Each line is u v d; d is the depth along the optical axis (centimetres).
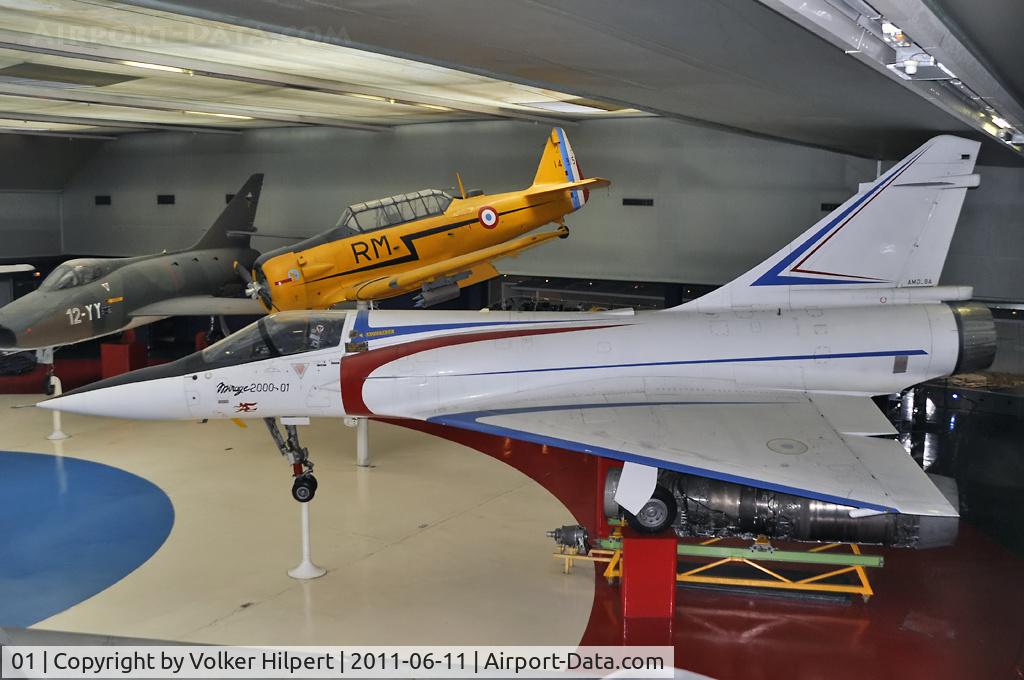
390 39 534
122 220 2256
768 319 863
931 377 850
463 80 1034
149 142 2166
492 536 902
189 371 880
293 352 872
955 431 1277
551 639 682
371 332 880
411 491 1046
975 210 1335
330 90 1081
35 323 1396
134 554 856
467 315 901
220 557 848
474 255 1419
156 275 1628
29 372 1773
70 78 1009
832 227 871
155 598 757
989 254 1334
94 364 1855
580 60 585
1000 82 546
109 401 873
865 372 842
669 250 1616
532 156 1705
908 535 737
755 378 845
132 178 2217
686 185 1580
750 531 770
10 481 1084
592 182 1412
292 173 1980
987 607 731
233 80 985
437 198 1518
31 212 2283
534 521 948
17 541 891
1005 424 1316
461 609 736
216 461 1168
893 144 1049
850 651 658
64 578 800
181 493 1038
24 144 2045
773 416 790
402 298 1950
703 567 764
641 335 859
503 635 688
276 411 873
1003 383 1373
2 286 2231
